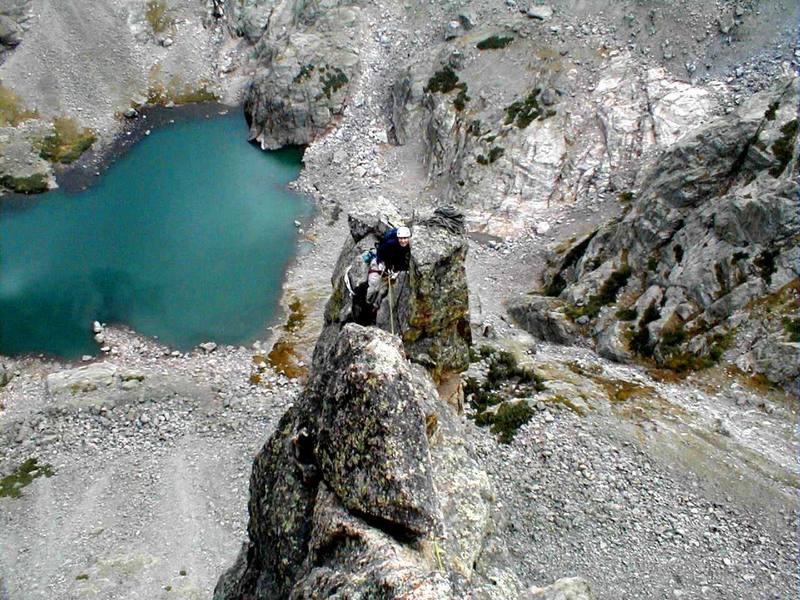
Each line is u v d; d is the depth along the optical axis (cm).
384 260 1997
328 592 1014
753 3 6494
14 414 4447
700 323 4212
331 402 1195
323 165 7388
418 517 1082
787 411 3659
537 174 6431
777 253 4116
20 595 3188
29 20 8025
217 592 1530
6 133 7381
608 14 7212
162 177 7212
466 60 7362
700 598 2698
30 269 5972
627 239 5019
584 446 3484
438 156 7044
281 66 7856
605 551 2938
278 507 1292
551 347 4691
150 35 8562
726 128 4697
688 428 3569
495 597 1141
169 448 4088
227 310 5562
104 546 3447
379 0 8512
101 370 4728
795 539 2925
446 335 2012
